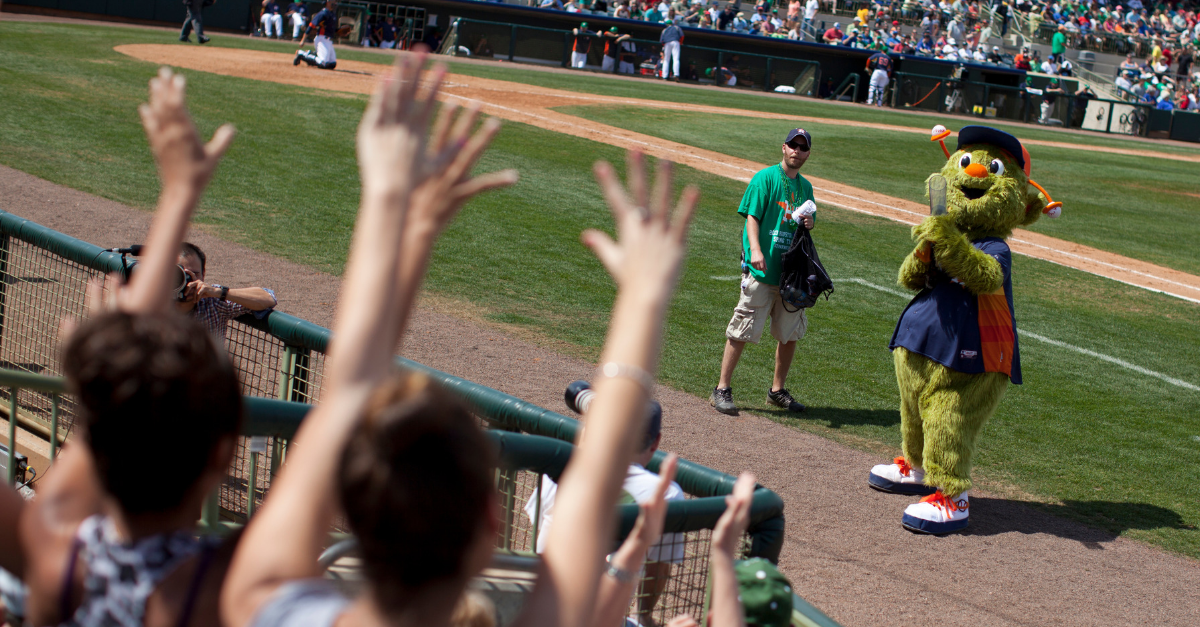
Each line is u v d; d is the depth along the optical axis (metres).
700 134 21.31
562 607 1.20
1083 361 9.70
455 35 32.47
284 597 1.24
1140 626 4.84
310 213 11.71
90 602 1.45
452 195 1.37
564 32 33.59
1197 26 56.91
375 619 1.19
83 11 31.62
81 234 9.44
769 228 7.17
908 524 5.71
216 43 27.11
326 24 23.23
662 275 1.29
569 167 16.00
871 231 14.31
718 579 1.78
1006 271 5.82
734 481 2.94
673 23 36.34
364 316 1.28
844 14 44.16
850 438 7.15
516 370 7.62
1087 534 5.90
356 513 1.15
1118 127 38.72
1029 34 47.53
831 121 27.20
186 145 1.56
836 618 4.61
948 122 32.25
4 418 5.65
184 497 1.42
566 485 1.27
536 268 10.68
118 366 1.34
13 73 17.28
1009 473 6.80
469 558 1.18
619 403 1.25
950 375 5.74
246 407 2.88
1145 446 7.55
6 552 1.62
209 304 4.68
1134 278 13.58
